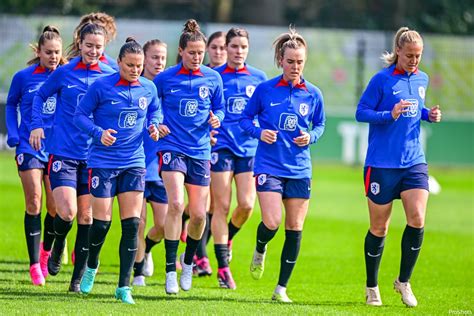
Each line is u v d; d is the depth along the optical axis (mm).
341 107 95000
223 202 35750
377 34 95750
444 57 97375
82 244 31703
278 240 49219
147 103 30062
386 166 30703
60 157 31578
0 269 36406
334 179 82188
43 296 30047
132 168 29875
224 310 28484
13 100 34344
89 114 29625
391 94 30969
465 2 123250
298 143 31078
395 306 31516
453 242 50438
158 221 35656
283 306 30047
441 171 92062
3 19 89062
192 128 32125
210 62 38562
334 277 38969
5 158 84500
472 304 32719
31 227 33125
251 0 118500
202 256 37594
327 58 96125
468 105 97250
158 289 33469
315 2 126562
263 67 92062
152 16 117562
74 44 34938
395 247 48281
